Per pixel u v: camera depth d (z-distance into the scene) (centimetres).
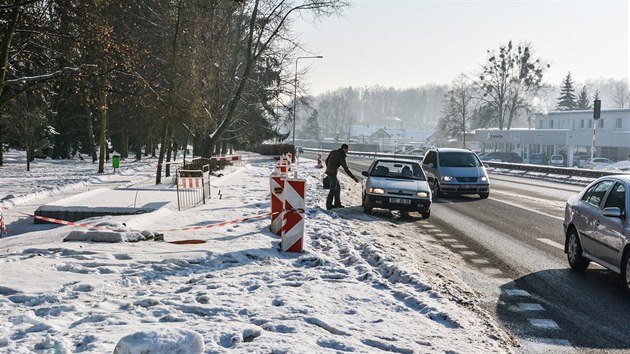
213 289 845
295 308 749
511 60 9725
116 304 754
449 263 1163
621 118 7556
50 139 5725
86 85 2506
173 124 3209
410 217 1902
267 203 1998
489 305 867
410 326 705
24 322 666
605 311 845
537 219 1875
